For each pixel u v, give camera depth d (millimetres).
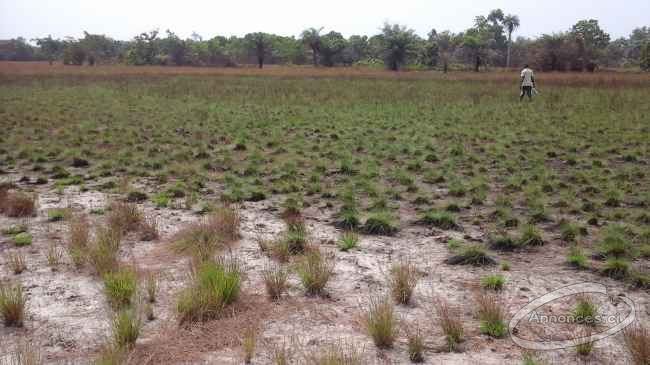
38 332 4836
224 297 5316
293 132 16844
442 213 8141
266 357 4418
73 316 5133
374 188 9750
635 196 9555
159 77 46969
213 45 107750
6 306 4973
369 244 7195
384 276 6117
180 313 5008
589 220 8023
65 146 14273
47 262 6449
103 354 4273
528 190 9719
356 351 4473
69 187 10211
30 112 21078
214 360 4379
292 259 6590
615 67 103438
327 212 8672
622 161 12523
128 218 7727
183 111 21891
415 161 12008
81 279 5988
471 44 87375
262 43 99812
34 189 10023
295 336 4777
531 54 76188
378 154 13102
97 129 17266
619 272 6070
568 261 6508
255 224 8016
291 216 8258
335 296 5617
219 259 6223
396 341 4707
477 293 5652
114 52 121500
